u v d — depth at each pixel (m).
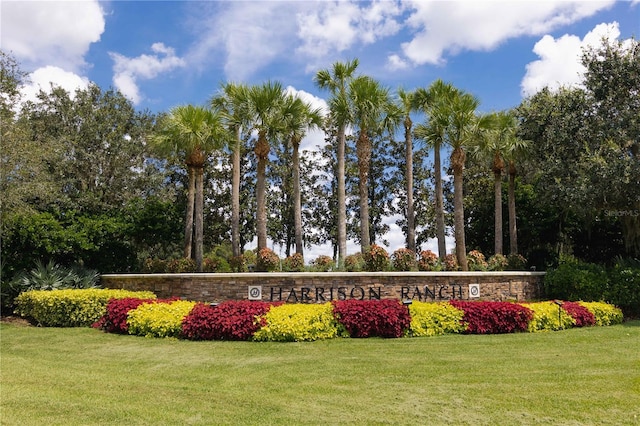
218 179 28.77
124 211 22.06
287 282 14.23
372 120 19.86
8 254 17.75
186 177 28.62
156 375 8.02
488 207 26.14
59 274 17.06
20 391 6.76
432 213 28.83
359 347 10.22
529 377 7.72
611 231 23.86
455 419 5.82
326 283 14.22
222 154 27.95
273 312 11.30
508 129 20.55
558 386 7.18
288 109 18.92
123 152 25.61
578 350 9.93
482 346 10.32
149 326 11.70
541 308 12.78
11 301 16.42
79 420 5.64
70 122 25.64
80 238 18.41
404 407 6.26
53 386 7.12
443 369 8.28
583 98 18.39
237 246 20.81
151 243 22.17
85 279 17.05
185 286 15.02
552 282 16.78
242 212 28.91
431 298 14.85
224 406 6.29
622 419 5.81
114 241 20.75
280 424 5.64
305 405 6.35
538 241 25.66
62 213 20.08
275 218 29.61
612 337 11.48
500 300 16.05
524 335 11.72
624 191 16.72
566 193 17.58
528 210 24.83
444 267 17.50
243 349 10.07
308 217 30.70
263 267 16.19
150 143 23.62
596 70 18.09
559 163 18.12
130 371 8.34
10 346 11.12
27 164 15.52
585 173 17.28
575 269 16.75
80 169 24.78
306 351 9.85
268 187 29.73
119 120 26.84
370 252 15.88
